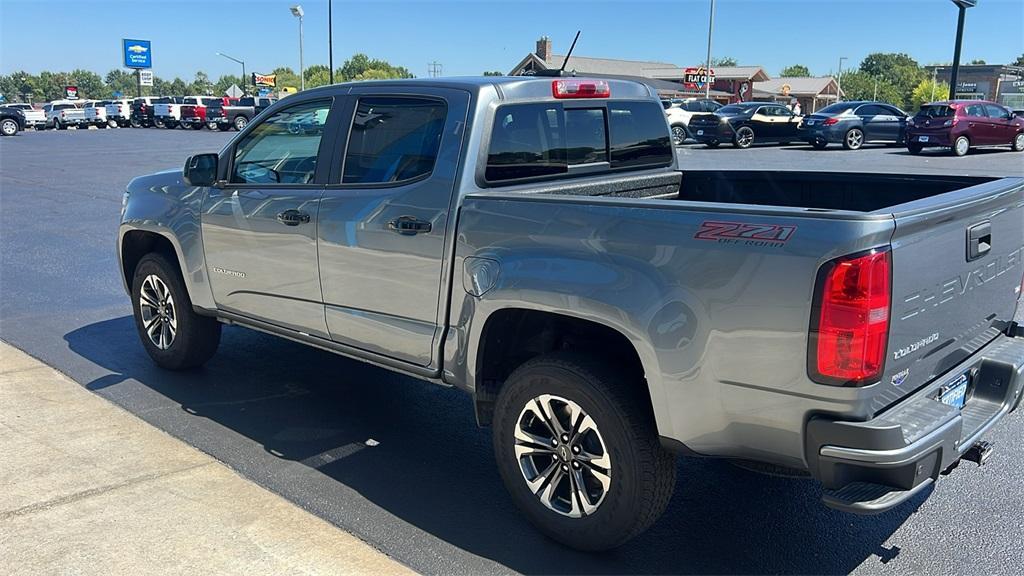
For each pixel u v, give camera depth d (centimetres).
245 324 498
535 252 340
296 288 450
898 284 276
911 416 287
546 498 353
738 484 417
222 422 488
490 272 354
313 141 441
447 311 378
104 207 1411
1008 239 358
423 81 404
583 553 350
